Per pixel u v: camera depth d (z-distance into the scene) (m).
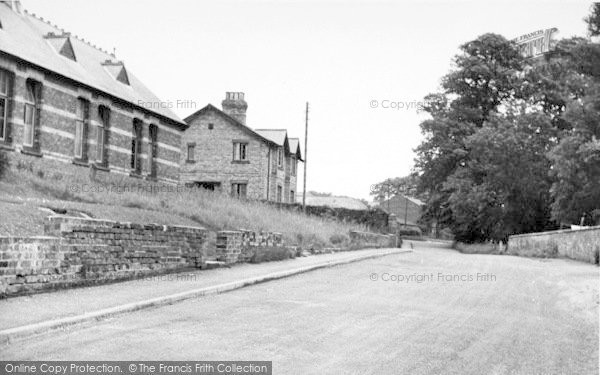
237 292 13.80
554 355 8.62
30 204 17.17
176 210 24.59
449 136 54.50
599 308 12.83
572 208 39.06
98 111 30.52
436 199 57.00
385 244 41.94
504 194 50.81
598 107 36.16
